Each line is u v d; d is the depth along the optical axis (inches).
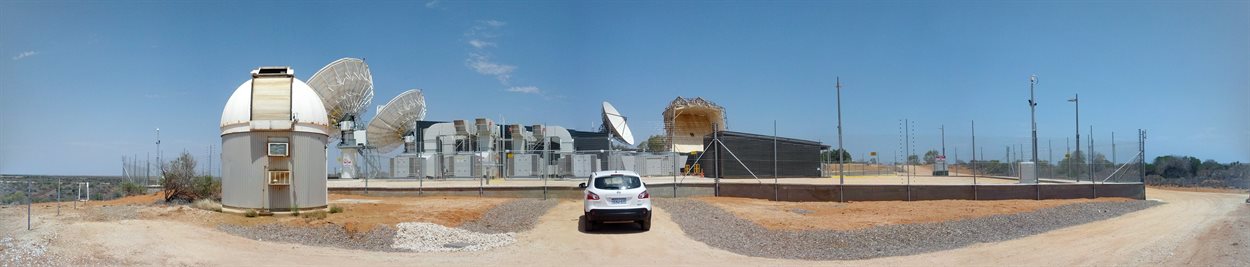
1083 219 731.4
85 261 411.5
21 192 934.4
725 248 529.0
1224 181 1489.9
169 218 608.7
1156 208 883.4
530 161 1499.8
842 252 507.2
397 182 1302.9
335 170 1552.7
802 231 608.1
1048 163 1403.8
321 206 706.2
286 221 625.0
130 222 560.4
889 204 901.2
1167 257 441.4
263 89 679.1
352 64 1449.3
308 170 692.7
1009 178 1542.8
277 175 668.1
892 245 537.3
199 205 720.3
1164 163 1713.8
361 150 1551.4
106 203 848.3
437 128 1552.7
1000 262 451.5
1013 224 665.0
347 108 1505.9
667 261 467.5
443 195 1028.5
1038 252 490.3
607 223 682.2
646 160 1487.5
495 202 891.4
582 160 1448.1
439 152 1505.9
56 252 427.8
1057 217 735.1
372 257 464.4
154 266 409.7
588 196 614.9
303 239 529.3
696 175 1483.8
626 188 616.7
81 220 569.9
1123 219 733.3
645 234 604.1
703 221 687.7
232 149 684.7
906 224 653.3
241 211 671.8
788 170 1581.0
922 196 963.3
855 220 695.7
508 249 513.7
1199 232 567.2
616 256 488.1
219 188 881.5
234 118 683.4
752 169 1434.5
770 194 992.2
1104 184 1025.5
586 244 545.6
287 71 700.0
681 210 789.2
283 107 675.4
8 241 449.4
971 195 970.7
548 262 459.2
